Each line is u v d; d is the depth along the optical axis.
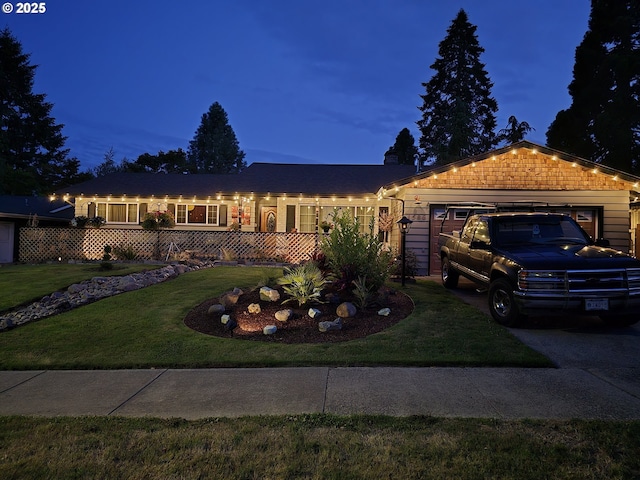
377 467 2.93
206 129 60.69
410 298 8.89
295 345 6.05
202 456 3.09
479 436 3.35
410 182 13.11
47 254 16.86
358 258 8.48
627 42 28.88
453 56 38.56
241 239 16.52
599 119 26.55
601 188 12.79
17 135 44.16
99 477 2.85
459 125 32.78
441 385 4.54
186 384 4.71
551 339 6.17
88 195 19.02
